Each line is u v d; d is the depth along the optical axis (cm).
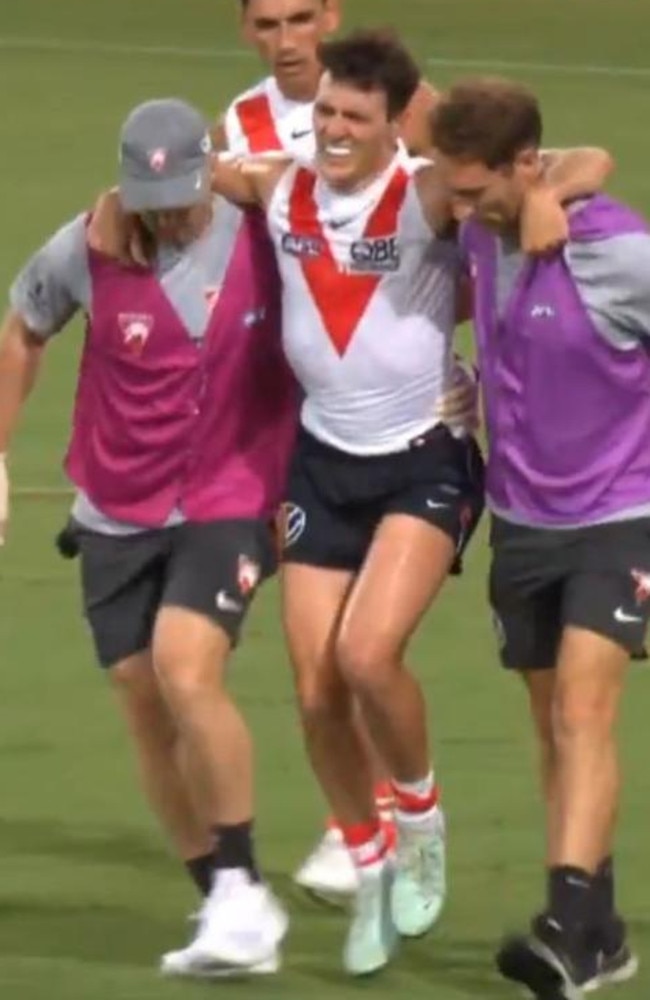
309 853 3077
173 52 9012
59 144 7512
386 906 2698
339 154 2597
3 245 6272
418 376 2664
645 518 2572
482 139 2481
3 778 3306
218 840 2658
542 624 2638
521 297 2539
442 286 2659
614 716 2584
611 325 2523
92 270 2662
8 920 2869
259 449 2698
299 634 2712
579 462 2564
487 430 2611
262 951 2655
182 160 2588
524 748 3400
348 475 2691
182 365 2655
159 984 2662
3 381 2741
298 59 3016
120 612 2739
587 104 8262
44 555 4219
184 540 2680
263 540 2694
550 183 2517
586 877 2503
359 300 2645
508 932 2795
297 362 2677
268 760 3362
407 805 2720
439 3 10106
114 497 2703
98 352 2683
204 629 2638
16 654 3772
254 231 2672
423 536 2658
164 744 2761
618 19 9894
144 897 2947
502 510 2609
